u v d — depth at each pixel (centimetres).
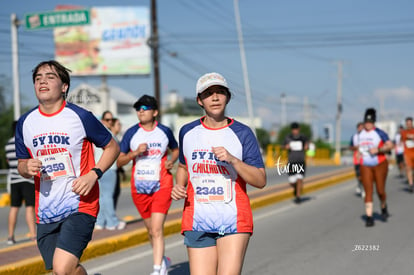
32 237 1003
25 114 472
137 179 752
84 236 461
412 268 761
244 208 463
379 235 1034
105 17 5059
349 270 757
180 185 483
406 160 1938
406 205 1525
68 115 461
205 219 459
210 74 455
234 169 461
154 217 734
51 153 463
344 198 1761
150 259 860
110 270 783
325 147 7994
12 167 1001
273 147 4550
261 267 785
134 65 5041
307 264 798
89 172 458
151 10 3253
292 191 1819
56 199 466
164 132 760
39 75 457
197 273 460
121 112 7681
